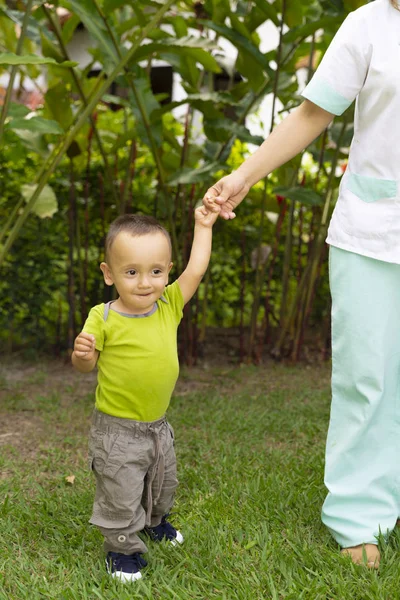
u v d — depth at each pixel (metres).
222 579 2.08
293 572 2.13
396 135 2.11
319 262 5.25
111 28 4.27
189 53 4.11
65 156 5.29
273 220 5.63
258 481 2.82
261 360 5.39
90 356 1.99
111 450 2.05
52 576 2.15
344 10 4.21
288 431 3.71
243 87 4.87
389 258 2.14
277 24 4.34
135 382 2.04
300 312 5.32
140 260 1.99
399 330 2.22
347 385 2.25
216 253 5.51
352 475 2.27
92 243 5.46
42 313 5.48
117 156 5.09
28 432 3.67
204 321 5.42
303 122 2.27
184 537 2.36
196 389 4.60
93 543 2.34
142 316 2.09
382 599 1.93
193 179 4.46
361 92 2.18
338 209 2.27
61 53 4.62
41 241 5.16
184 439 3.50
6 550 2.29
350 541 2.24
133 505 2.06
